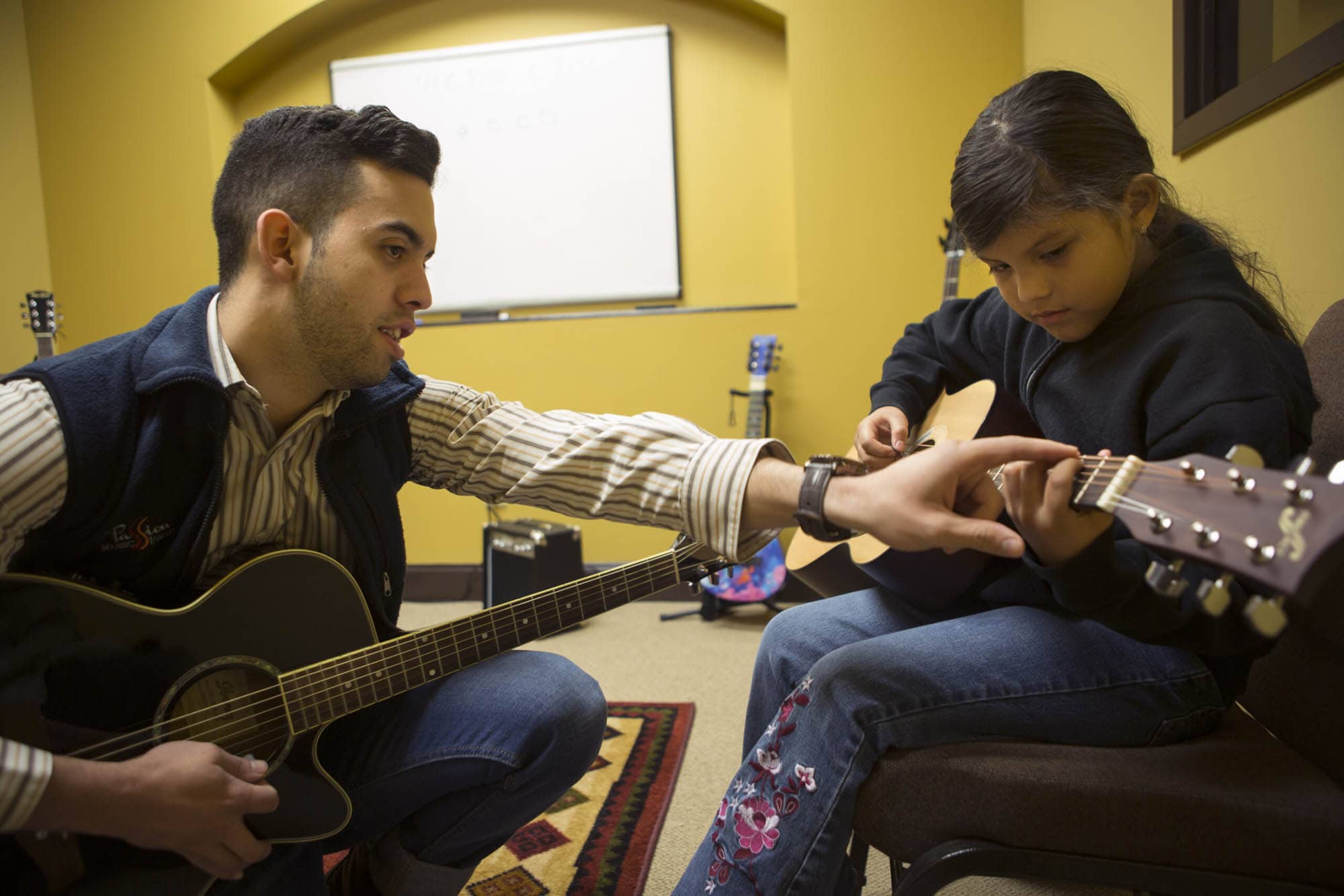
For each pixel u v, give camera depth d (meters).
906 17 3.09
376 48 3.55
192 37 3.47
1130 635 0.77
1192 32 1.64
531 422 1.13
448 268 3.54
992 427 1.19
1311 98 1.27
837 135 3.15
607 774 1.78
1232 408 0.74
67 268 3.59
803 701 0.87
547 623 1.06
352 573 1.06
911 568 1.08
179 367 0.88
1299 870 0.72
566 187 3.46
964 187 0.89
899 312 3.17
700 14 3.38
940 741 0.84
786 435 3.27
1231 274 0.89
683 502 0.97
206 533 0.92
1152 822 0.75
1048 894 1.32
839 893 1.06
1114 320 0.93
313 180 0.91
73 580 0.86
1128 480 0.66
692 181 3.43
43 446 0.82
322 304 0.92
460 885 1.11
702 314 3.32
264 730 0.92
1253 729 0.90
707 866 0.88
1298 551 0.52
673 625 2.94
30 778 0.70
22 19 3.54
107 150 3.54
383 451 1.08
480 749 1.04
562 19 3.45
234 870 0.84
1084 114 0.86
